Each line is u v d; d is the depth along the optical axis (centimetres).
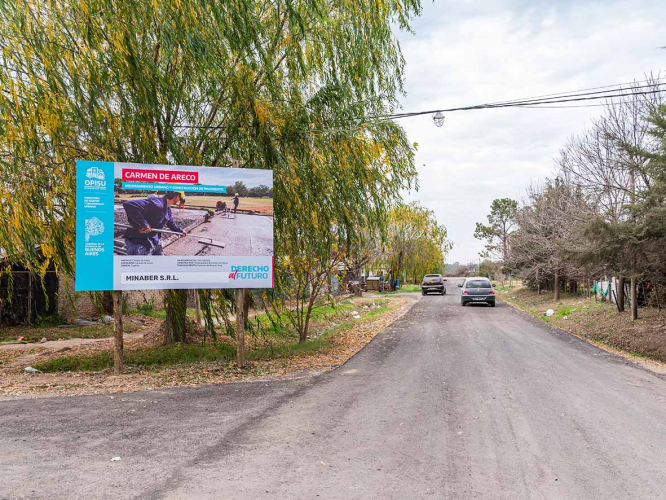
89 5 927
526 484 415
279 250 1229
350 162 1152
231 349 1289
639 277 1301
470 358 1065
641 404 684
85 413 648
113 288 951
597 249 1253
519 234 2922
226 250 1017
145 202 970
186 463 461
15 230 974
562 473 439
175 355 1196
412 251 4850
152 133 1043
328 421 606
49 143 991
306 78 1213
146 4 931
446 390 770
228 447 508
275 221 1171
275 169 1104
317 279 1404
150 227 972
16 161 948
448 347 1230
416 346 1261
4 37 909
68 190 1016
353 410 657
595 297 2253
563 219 1959
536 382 825
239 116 1089
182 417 627
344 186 1147
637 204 1223
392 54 1267
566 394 741
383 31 1208
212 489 402
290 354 1190
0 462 462
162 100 1066
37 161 977
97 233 942
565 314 1977
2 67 905
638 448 505
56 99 946
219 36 1022
